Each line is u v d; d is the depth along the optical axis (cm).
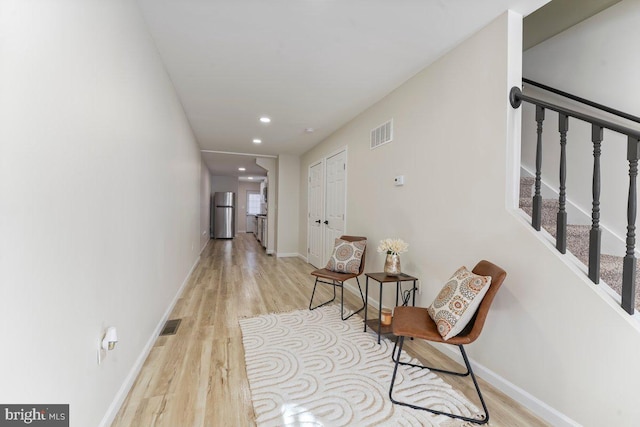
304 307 302
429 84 230
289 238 618
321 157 480
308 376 176
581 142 215
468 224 192
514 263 161
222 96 297
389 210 279
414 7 166
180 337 227
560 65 230
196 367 184
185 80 262
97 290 121
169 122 257
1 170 71
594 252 129
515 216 162
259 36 196
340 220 396
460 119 199
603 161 200
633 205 120
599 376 125
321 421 139
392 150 276
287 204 614
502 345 167
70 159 100
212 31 191
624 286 120
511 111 167
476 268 174
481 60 184
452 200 205
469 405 153
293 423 137
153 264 211
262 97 299
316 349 211
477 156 185
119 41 142
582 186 213
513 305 162
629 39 188
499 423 141
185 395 156
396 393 161
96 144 119
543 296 147
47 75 88
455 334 149
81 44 107
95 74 118
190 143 404
